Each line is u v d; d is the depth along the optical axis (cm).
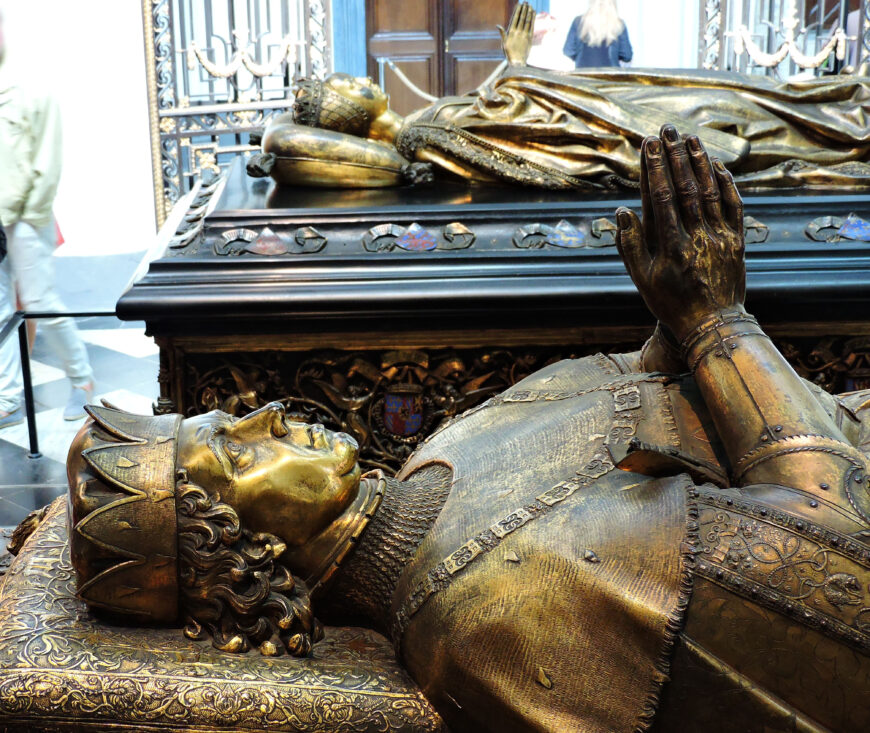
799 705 97
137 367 320
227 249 210
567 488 108
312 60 494
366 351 209
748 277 198
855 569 95
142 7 459
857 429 120
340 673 111
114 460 111
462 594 105
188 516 111
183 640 114
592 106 241
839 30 470
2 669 108
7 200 284
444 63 679
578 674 100
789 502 100
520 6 263
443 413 213
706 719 99
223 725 106
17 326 267
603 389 123
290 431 118
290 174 240
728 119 242
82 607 120
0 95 279
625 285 200
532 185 234
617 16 525
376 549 118
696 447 116
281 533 116
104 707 106
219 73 480
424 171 239
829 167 236
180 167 486
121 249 500
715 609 97
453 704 106
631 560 100
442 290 199
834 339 206
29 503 251
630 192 232
